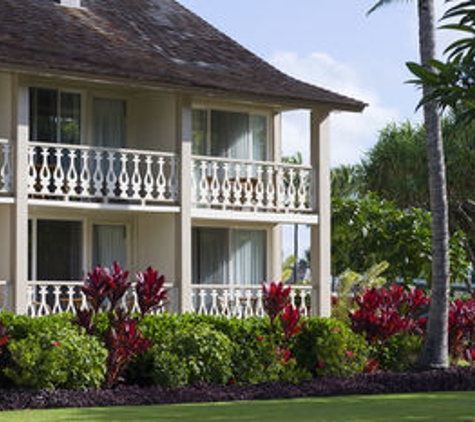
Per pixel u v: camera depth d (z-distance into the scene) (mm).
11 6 23562
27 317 18766
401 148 40562
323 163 25219
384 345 23312
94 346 18109
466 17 10695
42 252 23438
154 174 24609
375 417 15531
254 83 24391
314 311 25078
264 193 26391
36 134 23312
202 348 19531
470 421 15070
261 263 26922
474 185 39031
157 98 24750
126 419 14891
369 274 30828
